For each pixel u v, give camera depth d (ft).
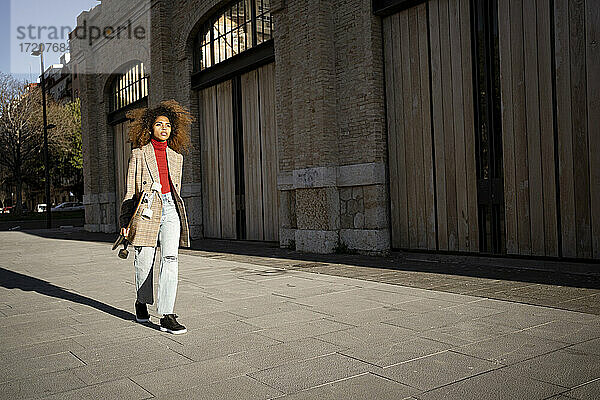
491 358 11.68
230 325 15.49
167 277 14.94
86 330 15.48
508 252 26.55
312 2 34.09
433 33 29.63
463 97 28.27
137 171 15.46
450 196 29.12
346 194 33.88
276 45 38.88
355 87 33.01
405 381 10.43
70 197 203.62
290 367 11.49
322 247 34.06
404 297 18.93
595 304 16.72
